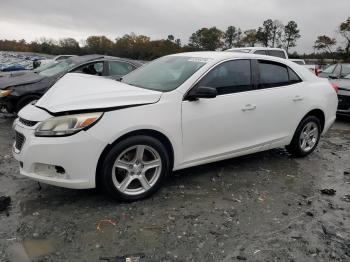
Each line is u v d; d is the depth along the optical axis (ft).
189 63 15.97
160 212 12.97
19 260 10.10
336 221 12.93
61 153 12.14
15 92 25.89
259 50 43.19
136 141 13.12
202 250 10.85
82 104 12.69
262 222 12.59
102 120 12.51
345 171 18.16
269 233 11.91
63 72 27.25
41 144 12.21
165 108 13.78
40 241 11.00
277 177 16.87
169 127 13.82
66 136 12.19
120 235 11.46
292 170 17.93
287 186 15.89
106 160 12.73
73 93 13.47
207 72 15.11
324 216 13.25
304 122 18.92
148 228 11.90
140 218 12.50
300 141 19.25
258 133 16.85
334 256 10.82
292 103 17.93
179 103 14.16
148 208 13.23
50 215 12.51
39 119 12.69
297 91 18.25
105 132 12.47
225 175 16.71
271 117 17.12
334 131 28.40
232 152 16.11
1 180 15.42
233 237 11.59
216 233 11.75
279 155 20.17
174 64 16.47
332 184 16.46
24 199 13.66
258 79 16.81
